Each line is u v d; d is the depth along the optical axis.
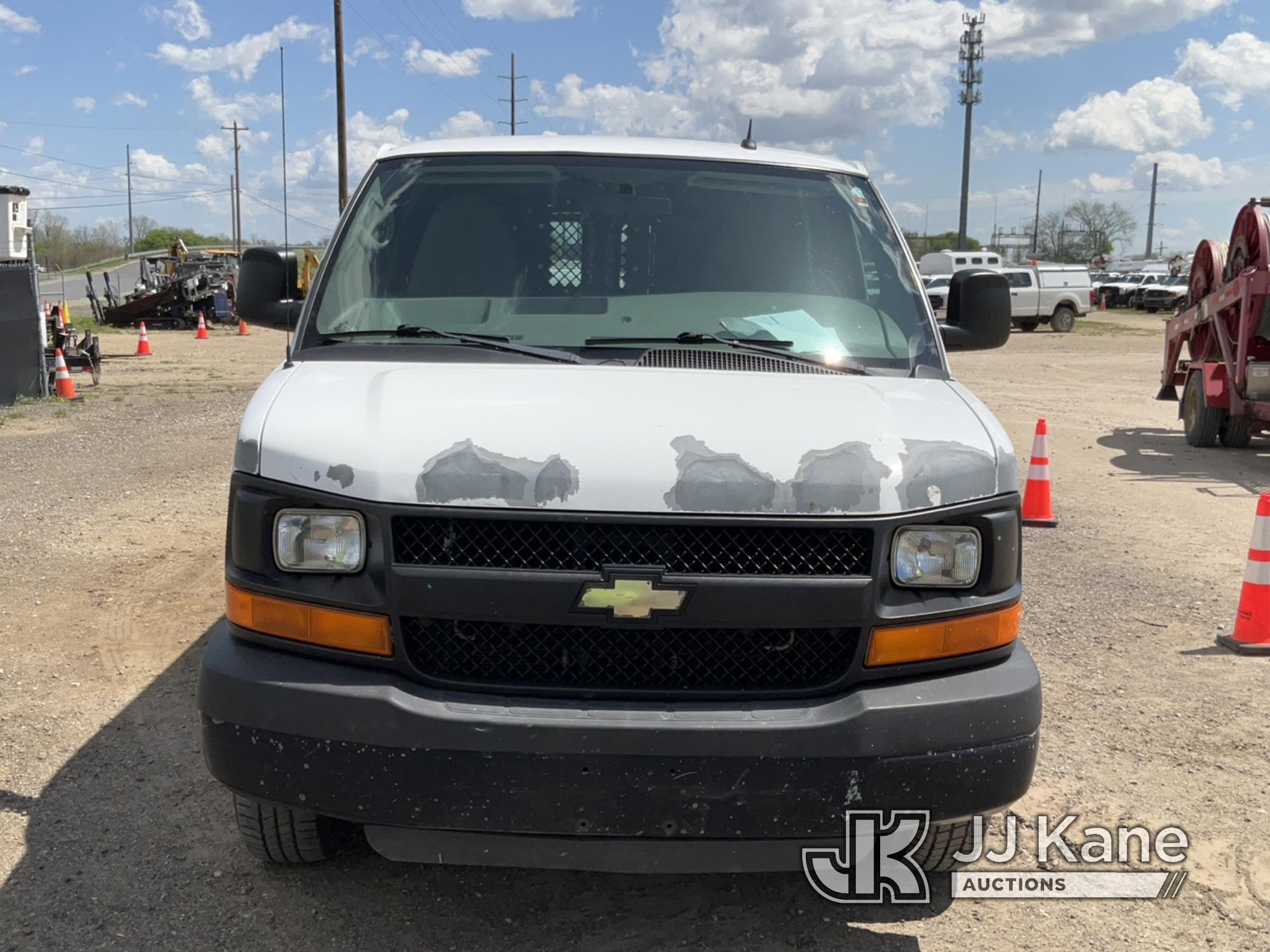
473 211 3.74
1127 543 7.94
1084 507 9.18
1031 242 106.62
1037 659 5.48
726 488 2.64
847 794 2.65
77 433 11.90
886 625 2.71
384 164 3.93
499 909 3.22
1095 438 13.13
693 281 3.64
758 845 2.78
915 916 3.27
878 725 2.65
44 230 88.56
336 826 3.32
